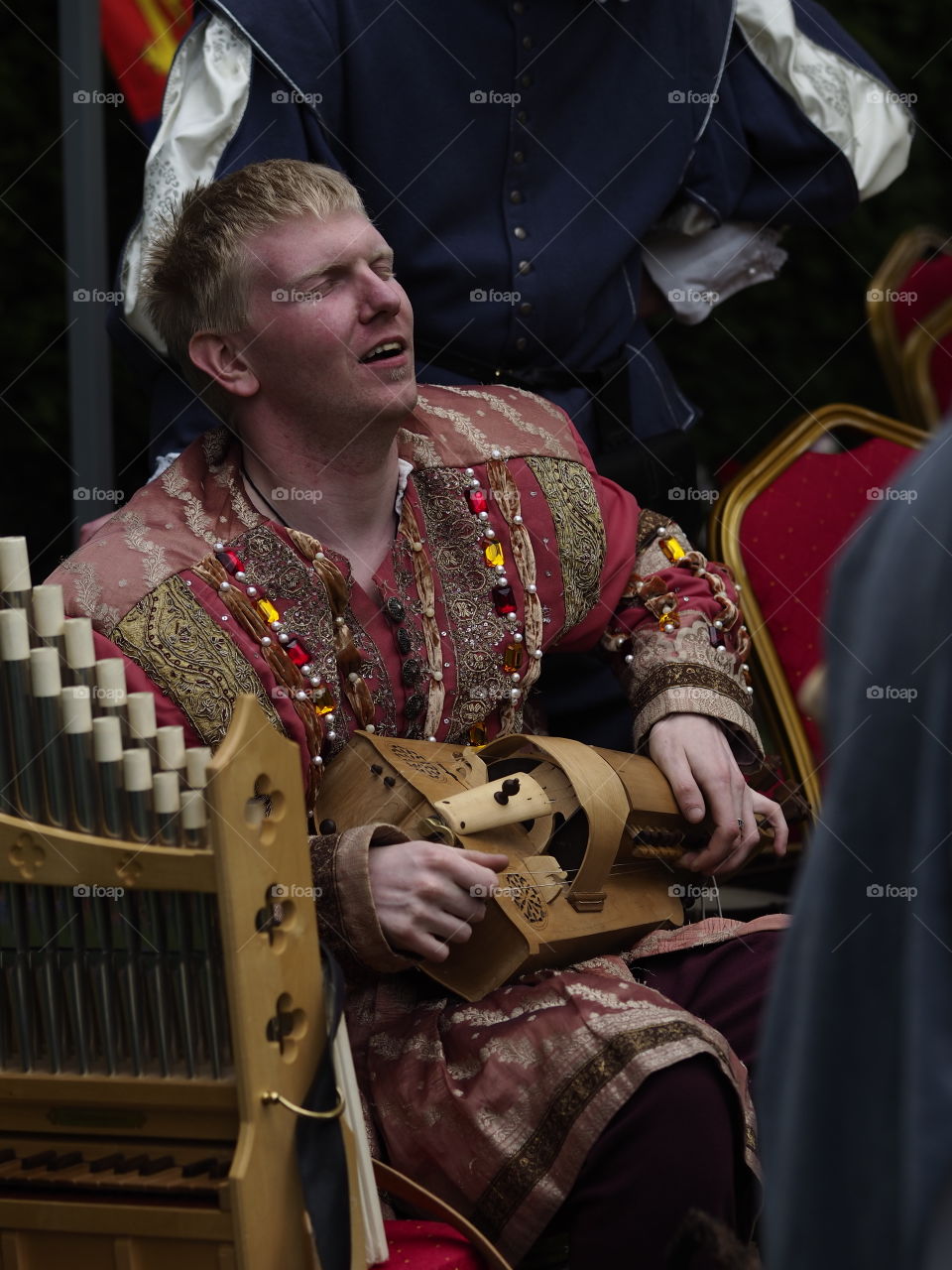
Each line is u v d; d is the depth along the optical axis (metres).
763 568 5.49
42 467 8.78
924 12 9.99
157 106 6.66
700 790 4.11
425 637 4.02
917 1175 1.74
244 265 3.80
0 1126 3.22
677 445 5.52
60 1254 3.10
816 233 9.92
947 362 6.46
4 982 3.15
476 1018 3.59
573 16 5.17
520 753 3.96
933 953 1.80
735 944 4.01
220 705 3.65
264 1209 2.98
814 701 2.21
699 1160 3.32
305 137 4.99
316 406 3.83
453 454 4.23
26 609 3.08
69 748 3.04
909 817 1.85
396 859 3.52
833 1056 1.89
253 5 4.88
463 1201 3.46
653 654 4.36
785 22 5.76
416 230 5.07
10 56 8.55
